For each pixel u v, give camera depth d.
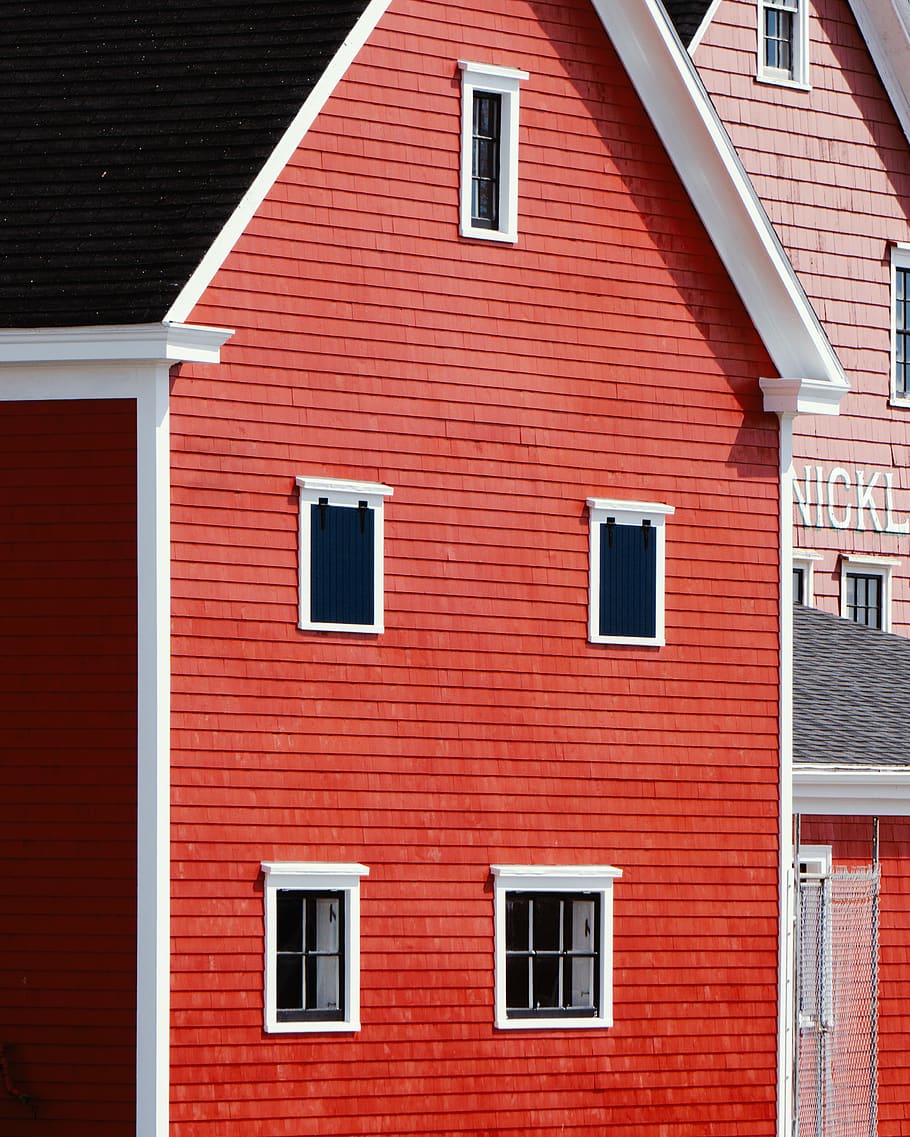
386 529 40.47
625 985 42.28
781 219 55.28
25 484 38.50
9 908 38.12
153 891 37.56
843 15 57.06
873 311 57.16
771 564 44.81
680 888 43.06
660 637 43.31
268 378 39.25
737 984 43.47
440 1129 40.12
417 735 40.53
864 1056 45.88
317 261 39.88
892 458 57.41
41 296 38.31
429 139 41.31
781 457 45.12
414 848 40.34
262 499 39.09
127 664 37.97
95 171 39.78
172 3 41.78
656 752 43.09
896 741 47.62
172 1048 37.56
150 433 38.03
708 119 43.53
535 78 42.56
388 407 40.56
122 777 37.88
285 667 39.19
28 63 41.50
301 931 39.41
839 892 45.78
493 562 41.56
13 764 38.31
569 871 41.72
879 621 57.06
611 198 43.31
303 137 39.81
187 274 38.06
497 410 41.78
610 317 43.19
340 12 40.75
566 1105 41.44
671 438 43.75
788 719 44.62
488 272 41.84
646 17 42.97
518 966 41.50
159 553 37.91
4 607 38.50
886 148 57.78
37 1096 37.69
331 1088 39.09
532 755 41.72
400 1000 39.94
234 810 38.50
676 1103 42.53
